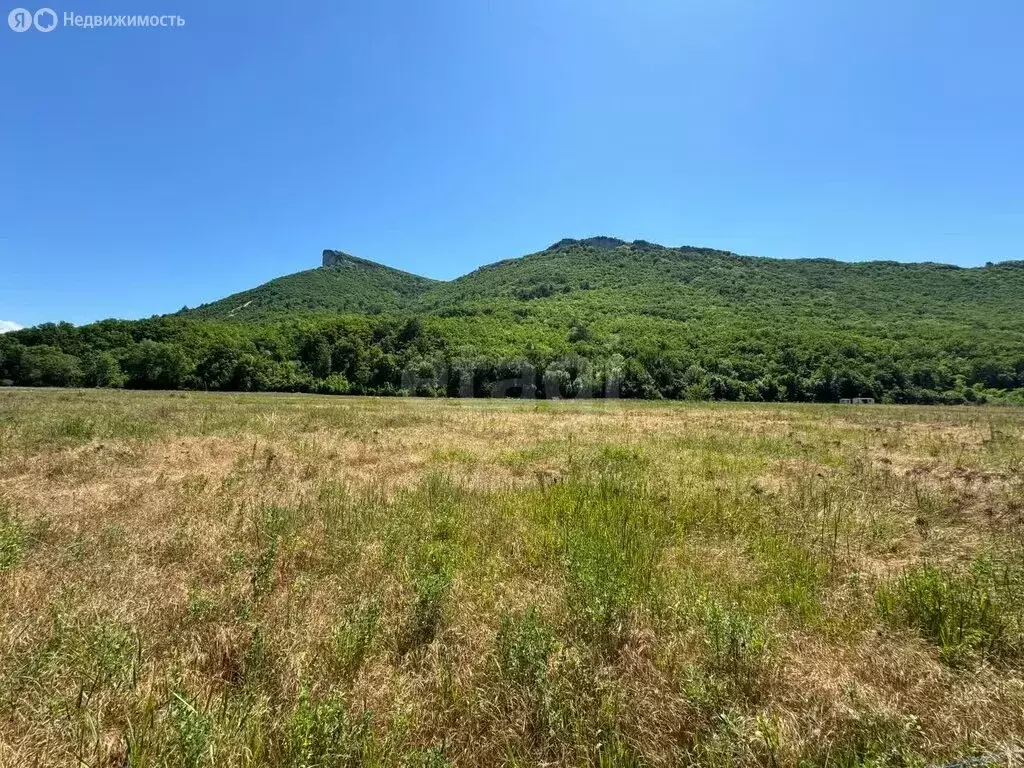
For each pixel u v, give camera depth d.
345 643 3.32
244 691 2.90
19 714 2.64
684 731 2.78
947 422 22.67
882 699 2.93
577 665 3.14
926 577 4.23
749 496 7.72
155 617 3.72
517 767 2.53
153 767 2.34
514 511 6.71
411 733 2.71
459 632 3.71
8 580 4.14
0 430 12.22
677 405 39.72
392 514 6.39
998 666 3.32
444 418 21.28
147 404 24.53
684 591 4.33
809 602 4.19
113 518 6.14
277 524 5.62
